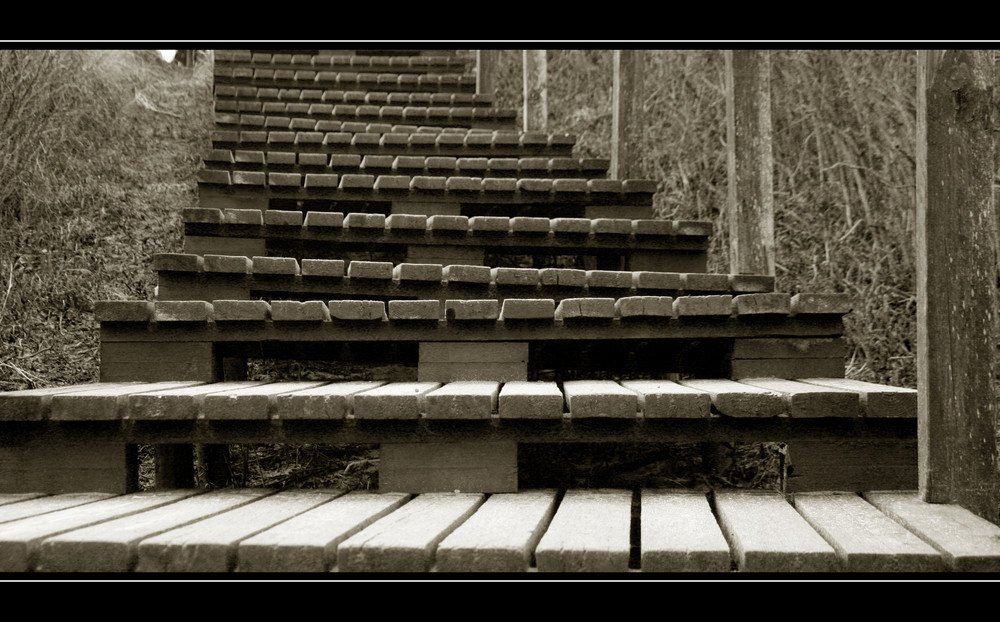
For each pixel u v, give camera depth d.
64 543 1.70
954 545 1.71
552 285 3.24
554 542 1.75
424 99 6.19
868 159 5.18
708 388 2.45
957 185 2.05
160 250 4.72
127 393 2.34
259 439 2.32
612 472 3.57
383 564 1.69
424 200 4.30
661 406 2.24
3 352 3.74
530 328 2.87
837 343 2.87
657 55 6.53
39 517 1.96
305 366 4.02
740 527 1.89
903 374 4.18
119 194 5.10
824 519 1.96
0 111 4.35
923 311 2.07
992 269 2.07
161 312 2.81
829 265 4.77
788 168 5.41
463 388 2.50
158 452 2.84
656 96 6.39
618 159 4.74
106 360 2.86
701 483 3.48
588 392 2.31
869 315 4.46
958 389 2.06
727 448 3.65
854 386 2.48
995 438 2.06
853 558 1.67
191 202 5.30
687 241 3.79
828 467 2.27
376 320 2.87
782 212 5.21
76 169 5.05
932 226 2.05
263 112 5.82
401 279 3.25
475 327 2.87
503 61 7.88
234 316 2.84
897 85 5.06
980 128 2.06
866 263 4.73
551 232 3.77
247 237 3.73
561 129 6.83
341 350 3.16
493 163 4.69
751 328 2.87
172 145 6.00
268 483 3.41
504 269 3.22
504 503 2.17
